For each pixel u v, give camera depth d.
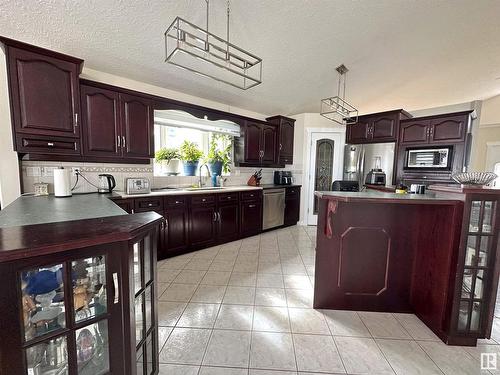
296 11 2.14
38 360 0.84
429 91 4.01
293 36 2.46
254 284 2.37
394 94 4.11
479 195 1.49
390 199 1.67
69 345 0.83
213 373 1.34
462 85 3.80
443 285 1.62
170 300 2.07
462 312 1.60
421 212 1.87
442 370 1.38
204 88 3.38
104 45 2.27
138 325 1.11
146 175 3.20
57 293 0.84
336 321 1.83
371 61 3.05
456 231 1.55
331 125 4.71
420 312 1.86
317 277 1.97
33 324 0.79
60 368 0.87
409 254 1.95
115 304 0.91
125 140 2.64
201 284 2.35
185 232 3.09
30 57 1.96
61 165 2.51
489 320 1.56
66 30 2.02
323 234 1.95
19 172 2.17
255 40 2.46
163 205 2.84
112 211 1.39
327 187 4.81
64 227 0.94
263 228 4.18
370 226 1.94
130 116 2.67
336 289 1.98
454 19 2.38
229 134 4.11
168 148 3.48
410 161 3.87
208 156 3.90
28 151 2.04
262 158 4.32
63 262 0.79
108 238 0.86
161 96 3.15
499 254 1.52
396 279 1.97
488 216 1.54
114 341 0.92
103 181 2.72
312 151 4.77
